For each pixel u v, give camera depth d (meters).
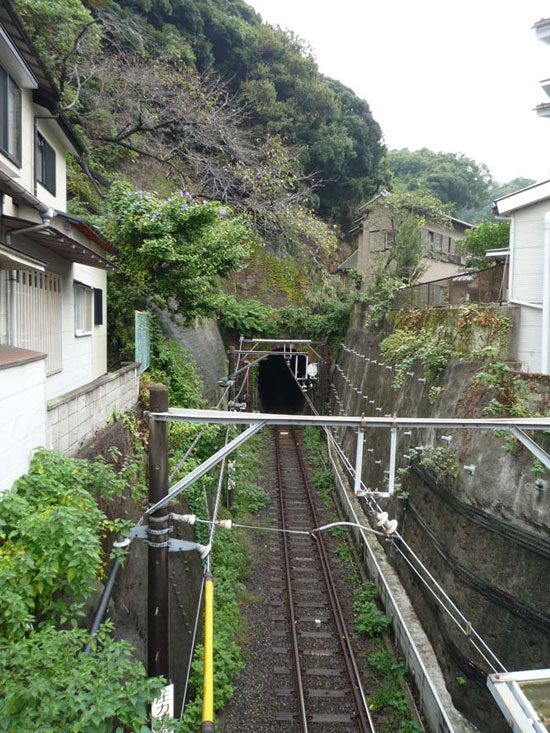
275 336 25.61
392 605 10.23
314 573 12.62
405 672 9.03
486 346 9.95
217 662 8.66
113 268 10.53
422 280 26.06
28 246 7.77
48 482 4.76
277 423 4.85
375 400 16.42
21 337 7.54
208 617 4.85
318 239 23.30
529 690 3.96
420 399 11.98
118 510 6.68
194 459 10.70
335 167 31.61
